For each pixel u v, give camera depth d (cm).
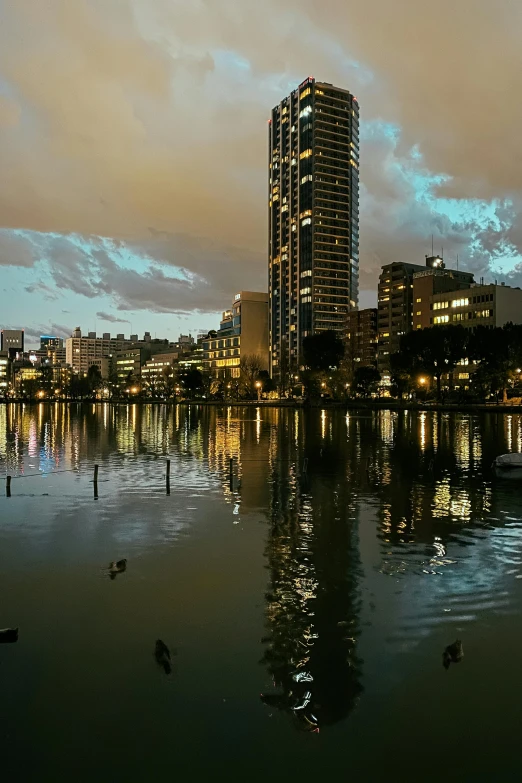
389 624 1198
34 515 2197
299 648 1091
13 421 9569
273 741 840
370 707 916
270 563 1595
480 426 7269
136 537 1870
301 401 16688
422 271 19038
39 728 871
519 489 2745
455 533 1917
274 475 3198
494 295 15725
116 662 1046
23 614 1253
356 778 770
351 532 1928
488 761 801
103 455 4288
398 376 13012
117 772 785
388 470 3375
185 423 8594
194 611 1264
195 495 2600
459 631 1163
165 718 891
